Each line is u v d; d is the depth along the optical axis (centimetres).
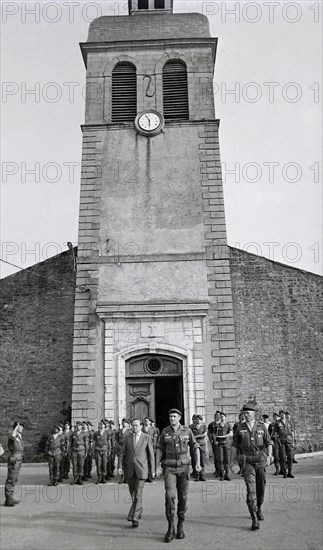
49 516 872
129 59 2003
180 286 1666
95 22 2083
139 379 1603
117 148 1866
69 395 1939
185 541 700
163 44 2009
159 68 1989
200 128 1891
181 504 733
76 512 903
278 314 2019
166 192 1795
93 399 1561
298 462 1597
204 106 1931
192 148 1858
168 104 1952
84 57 2084
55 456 1251
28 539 722
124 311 1623
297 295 2039
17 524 814
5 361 1994
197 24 2075
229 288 1655
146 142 1870
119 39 2036
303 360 1973
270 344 1988
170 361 1617
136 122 1886
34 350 1998
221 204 1770
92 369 1590
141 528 773
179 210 1767
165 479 737
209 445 1507
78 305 1656
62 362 1977
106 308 1625
